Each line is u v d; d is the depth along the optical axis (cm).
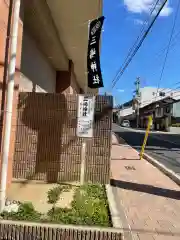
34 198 483
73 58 1244
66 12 755
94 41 627
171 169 891
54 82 1240
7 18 445
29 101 605
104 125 604
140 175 743
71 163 600
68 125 601
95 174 603
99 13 759
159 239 366
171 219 436
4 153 436
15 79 491
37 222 376
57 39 905
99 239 360
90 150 604
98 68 631
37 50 885
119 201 501
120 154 1179
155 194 564
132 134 3209
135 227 399
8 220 380
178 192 588
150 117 1095
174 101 4575
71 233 361
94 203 464
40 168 598
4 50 440
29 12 637
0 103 436
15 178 596
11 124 471
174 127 4359
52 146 600
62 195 505
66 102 602
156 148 1589
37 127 602
